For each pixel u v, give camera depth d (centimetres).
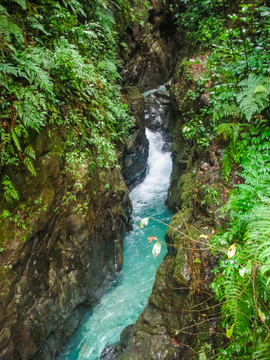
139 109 681
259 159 345
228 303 213
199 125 518
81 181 407
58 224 383
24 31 377
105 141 445
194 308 337
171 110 789
